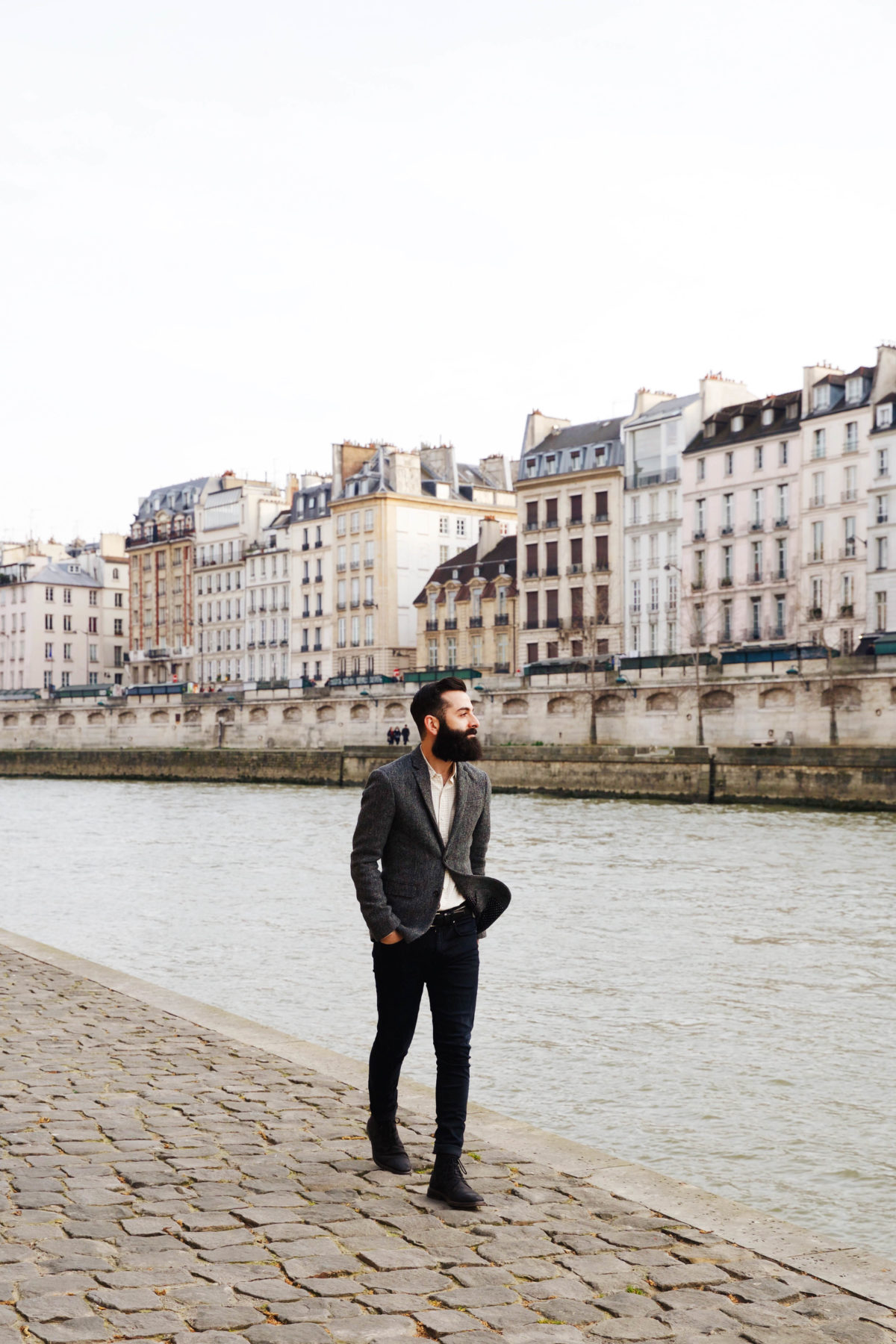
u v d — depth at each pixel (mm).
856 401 71312
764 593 75812
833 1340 4496
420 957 6152
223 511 116062
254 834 41781
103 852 36125
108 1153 6551
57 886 28031
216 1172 6246
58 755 89938
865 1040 13633
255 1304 4734
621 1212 5750
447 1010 6109
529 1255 5238
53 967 12531
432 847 6188
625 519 83812
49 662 128875
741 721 58781
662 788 54469
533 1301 4789
